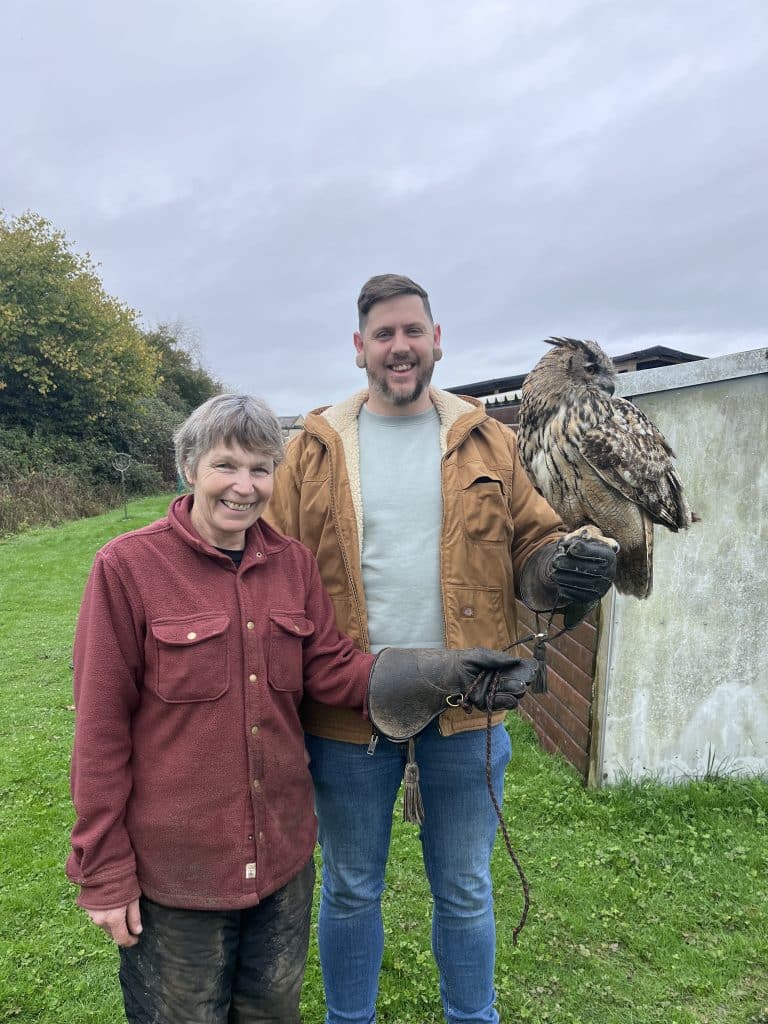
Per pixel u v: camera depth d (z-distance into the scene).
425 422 2.11
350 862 2.06
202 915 1.64
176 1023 1.65
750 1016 2.46
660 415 3.78
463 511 1.97
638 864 3.28
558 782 4.05
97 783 1.54
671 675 3.98
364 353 2.03
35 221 23.58
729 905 3.00
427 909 2.99
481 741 2.02
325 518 2.01
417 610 1.99
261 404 1.68
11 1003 2.52
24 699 5.73
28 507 17.92
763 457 3.93
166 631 1.58
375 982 2.18
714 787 3.94
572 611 1.90
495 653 1.77
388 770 2.04
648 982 2.60
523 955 2.71
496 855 3.35
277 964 1.77
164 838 1.60
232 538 1.73
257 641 1.68
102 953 2.76
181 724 1.60
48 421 23.34
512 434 2.18
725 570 3.96
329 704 1.87
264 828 1.67
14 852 3.46
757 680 4.07
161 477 27.08
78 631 1.64
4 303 21.97
